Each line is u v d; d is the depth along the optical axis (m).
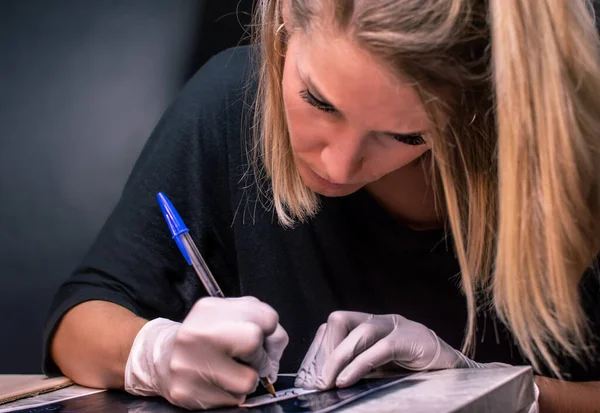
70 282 1.04
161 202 0.88
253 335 0.74
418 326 0.89
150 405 0.79
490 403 0.69
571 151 0.73
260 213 1.12
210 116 1.13
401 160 0.79
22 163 2.26
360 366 0.81
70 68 2.29
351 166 0.77
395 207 1.04
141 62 2.27
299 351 1.13
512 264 0.78
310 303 1.13
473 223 0.90
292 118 0.78
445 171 0.79
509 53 0.69
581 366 1.03
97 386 0.89
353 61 0.68
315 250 1.11
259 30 0.97
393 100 0.70
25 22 2.31
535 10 0.69
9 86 2.28
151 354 0.81
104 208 2.24
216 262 1.17
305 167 0.86
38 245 2.22
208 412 0.74
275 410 0.72
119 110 2.27
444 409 0.64
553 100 0.71
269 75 0.92
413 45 0.67
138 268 1.04
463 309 1.07
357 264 1.09
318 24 0.70
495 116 0.75
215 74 1.17
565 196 0.75
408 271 1.07
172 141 1.13
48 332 0.96
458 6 0.68
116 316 0.93
